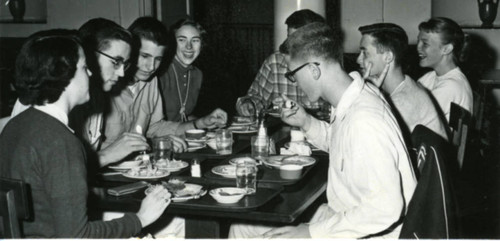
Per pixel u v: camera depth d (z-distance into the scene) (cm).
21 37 720
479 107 367
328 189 223
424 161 186
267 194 213
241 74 1003
